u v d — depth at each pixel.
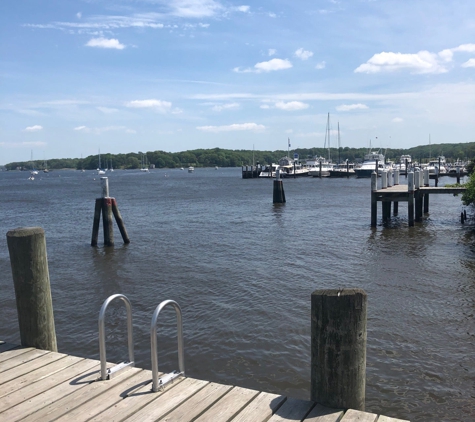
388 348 9.66
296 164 112.12
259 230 26.89
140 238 24.50
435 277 15.12
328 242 22.33
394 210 32.41
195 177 127.56
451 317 11.32
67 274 16.78
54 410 4.31
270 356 9.37
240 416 4.13
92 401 4.46
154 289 14.43
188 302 12.97
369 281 14.82
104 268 17.61
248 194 58.38
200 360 9.27
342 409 4.14
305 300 12.90
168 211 38.28
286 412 4.16
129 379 4.94
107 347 10.02
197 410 4.26
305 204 42.78
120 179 123.38
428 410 7.43
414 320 11.16
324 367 4.14
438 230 25.34
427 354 9.35
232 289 14.18
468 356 9.23
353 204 42.00
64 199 56.12
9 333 10.98
